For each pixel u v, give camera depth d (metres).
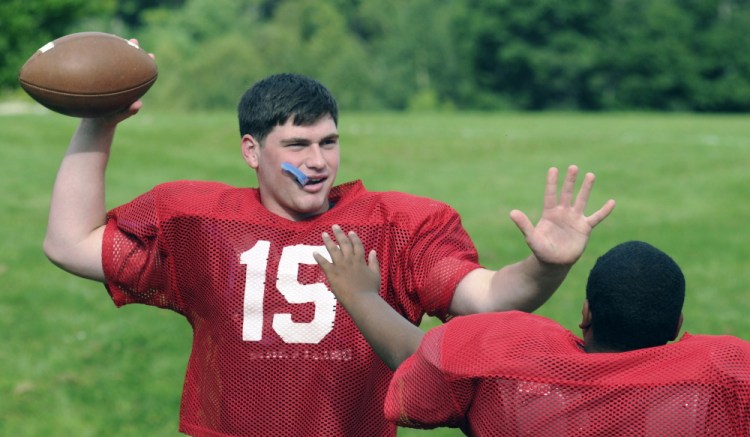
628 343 11.12
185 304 14.32
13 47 167.88
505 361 11.00
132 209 14.20
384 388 13.96
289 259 13.77
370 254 12.80
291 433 13.75
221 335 13.91
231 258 13.84
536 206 69.56
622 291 10.96
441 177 80.94
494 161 89.19
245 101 13.94
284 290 13.72
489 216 65.69
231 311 13.80
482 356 11.09
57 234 14.22
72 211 14.20
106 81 13.77
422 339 11.66
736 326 40.75
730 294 46.16
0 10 166.62
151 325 40.47
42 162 75.31
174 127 96.19
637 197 73.06
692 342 10.95
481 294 12.99
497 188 76.19
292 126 13.47
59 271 47.94
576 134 107.62
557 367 10.87
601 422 10.73
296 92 13.53
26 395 33.06
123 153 81.88
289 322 13.68
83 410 31.92
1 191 64.31
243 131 14.05
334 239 13.83
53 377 34.78
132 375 35.16
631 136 106.69
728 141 101.69
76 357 36.88
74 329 39.94
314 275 13.73
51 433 29.89
